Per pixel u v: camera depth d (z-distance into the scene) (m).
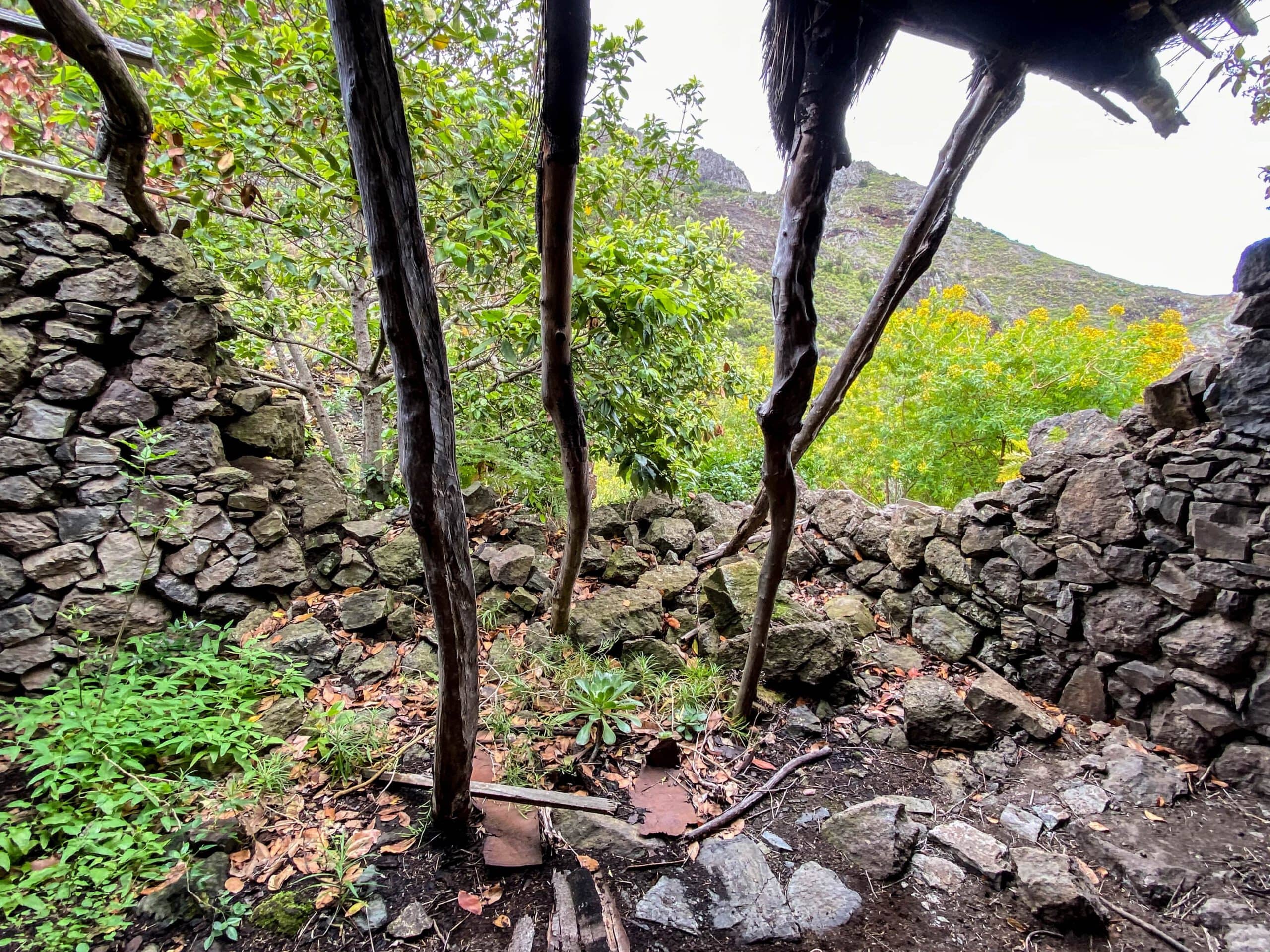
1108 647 2.53
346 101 1.26
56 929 1.48
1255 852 1.90
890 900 1.79
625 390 3.27
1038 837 2.02
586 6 1.52
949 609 3.08
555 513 3.70
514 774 2.12
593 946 1.56
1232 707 2.21
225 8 2.92
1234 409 2.16
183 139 2.65
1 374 2.21
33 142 3.02
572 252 2.00
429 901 1.69
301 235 3.08
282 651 2.50
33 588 2.25
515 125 2.79
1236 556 2.16
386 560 2.95
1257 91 1.36
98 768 1.86
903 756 2.47
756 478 5.52
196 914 1.58
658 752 2.28
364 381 3.93
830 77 1.53
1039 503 2.74
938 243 2.47
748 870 1.86
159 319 2.54
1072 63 1.51
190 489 2.56
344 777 2.06
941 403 5.17
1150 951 1.62
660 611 3.07
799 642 2.72
